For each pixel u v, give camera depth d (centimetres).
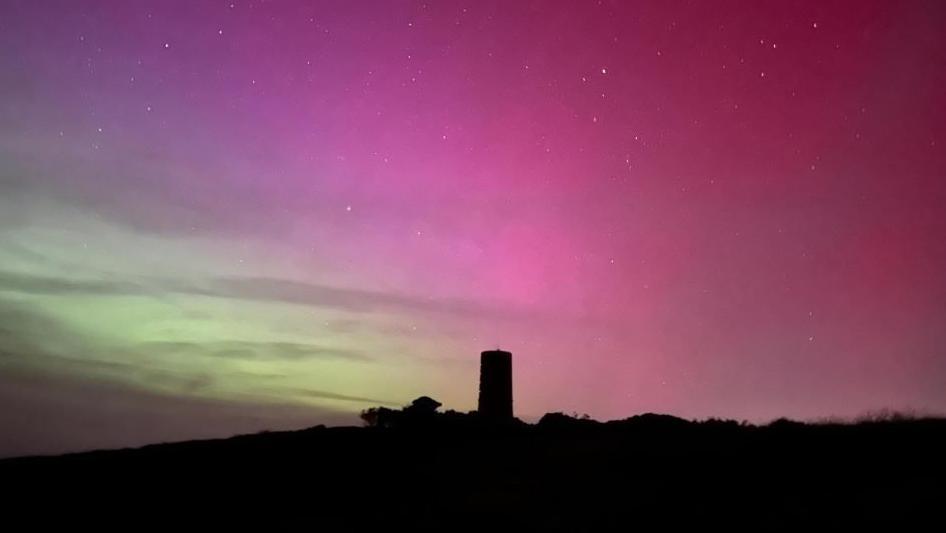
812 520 1445
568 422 2652
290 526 1689
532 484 1884
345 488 1983
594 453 2120
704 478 1795
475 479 1981
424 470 2117
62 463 2334
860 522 1407
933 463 1706
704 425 2388
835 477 1691
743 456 1927
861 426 2091
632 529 1509
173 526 1723
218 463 2250
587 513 1627
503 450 2288
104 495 1972
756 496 1630
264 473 2141
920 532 1335
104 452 2483
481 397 2806
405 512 1747
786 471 1770
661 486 1764
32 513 1841
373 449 2388
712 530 1461
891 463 1741
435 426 2656
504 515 1662
